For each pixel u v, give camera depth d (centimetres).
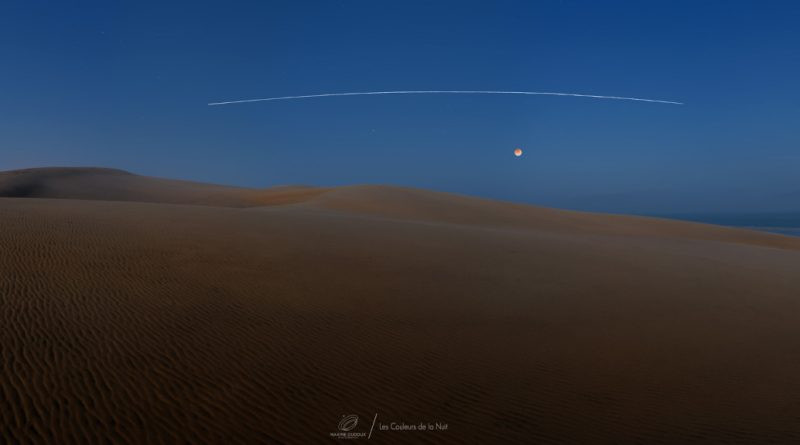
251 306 1042
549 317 1152
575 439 627
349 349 862
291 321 973
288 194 6938
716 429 673
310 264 1484
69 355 734
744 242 4156
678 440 639
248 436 580
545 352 924
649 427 668
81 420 579
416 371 795
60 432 554
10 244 1366
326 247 1795
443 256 1839
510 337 992
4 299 938
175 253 1460
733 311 1333
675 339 1057
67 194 7088
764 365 935
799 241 4384
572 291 1430
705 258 2395
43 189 7119
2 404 593
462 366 830
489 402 709
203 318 944
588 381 807
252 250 1611
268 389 694
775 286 1742
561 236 3108
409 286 1333
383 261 1638
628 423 676
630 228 4444
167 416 605
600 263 1962
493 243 2320
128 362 732
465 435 618
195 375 714
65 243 1452
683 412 718
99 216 2138
